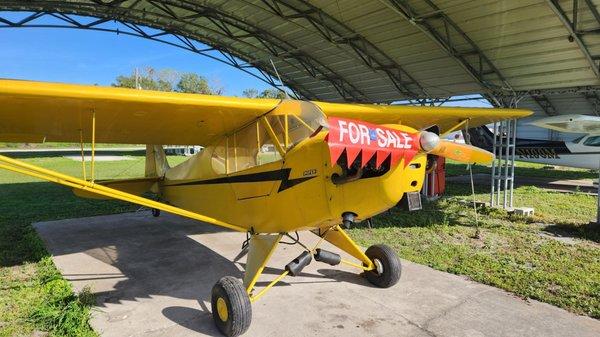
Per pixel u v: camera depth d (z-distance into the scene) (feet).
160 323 11.89
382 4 29.12
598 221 23.40
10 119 12.41
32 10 37.50
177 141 16.34
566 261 17.48
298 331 11.44
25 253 18.29
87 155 91.91
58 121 12.85
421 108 16.47
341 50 39.50
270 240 13.33
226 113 12.69
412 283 15.03
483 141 48.08
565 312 12.66
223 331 11.18
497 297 13.80
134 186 22.33
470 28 28.19
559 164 47.11
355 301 13.43
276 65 49.32
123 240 20.93
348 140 9.45
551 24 25.09
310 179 11.43
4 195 35.27
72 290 14.17
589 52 26.84
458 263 17.34
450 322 11.99
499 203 30.94
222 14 37.86
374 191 10.32
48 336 10.95
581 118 23.72
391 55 36.50
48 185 42.34
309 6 32.12
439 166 34.27
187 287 14.71
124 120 13.04
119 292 14.16
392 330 11.51
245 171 13.92
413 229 23.61
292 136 12.44
